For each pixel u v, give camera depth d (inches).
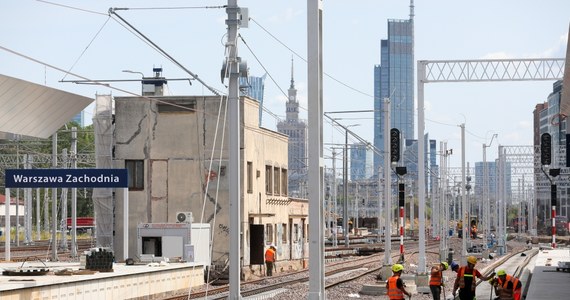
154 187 2532.0
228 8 1167.6
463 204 3058.6
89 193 6323.8
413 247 5241.1
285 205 2923.2
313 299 813.2
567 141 2773.1
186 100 2529.5
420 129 2048.5
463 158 3110.2
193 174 2518.5
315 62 807.7
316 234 816.9
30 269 1668.3
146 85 2677.2
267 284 2214.6
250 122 2568.9
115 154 2546.8
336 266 3132.4
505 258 3885.3
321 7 823.7
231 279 1178.0
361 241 6023.6
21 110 1748.3
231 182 1182.3
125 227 2181.3
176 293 1956.2
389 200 2222.0
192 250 2180.1
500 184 4921.3
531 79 2234.3
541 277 2271.2
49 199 6673.2
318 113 810.2
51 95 1774.1
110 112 2544.3
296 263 3029.0
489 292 1851.6
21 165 4205.2
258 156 2642.7
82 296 1555.1
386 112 2267.5
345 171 4825.3
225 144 2511.1
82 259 1786.4
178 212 2479.1
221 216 2498.8
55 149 2805.1
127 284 1728.6
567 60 1999.3
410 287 1866.4
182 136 2529.5
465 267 1263.5
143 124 2541.8
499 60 2204.7
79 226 6323.8
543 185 6845.5
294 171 6668.3
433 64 2146.9
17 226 4252.0
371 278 2413.9
